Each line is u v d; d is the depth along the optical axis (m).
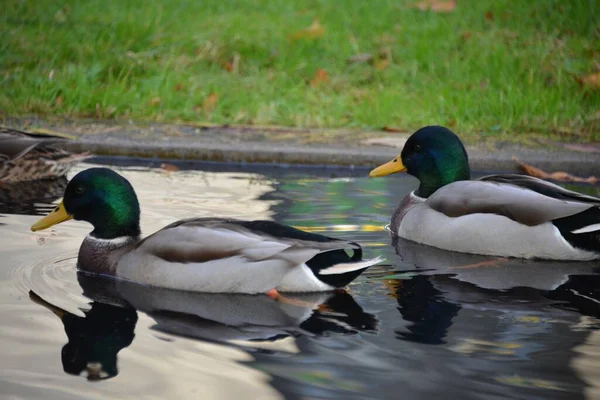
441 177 9.60
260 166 11.92
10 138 11.26
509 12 17.84
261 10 19.19
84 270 7.76
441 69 15.44
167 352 5.90
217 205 9.68
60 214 8.03
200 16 18.03
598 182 11.36
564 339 6.20
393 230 9.21
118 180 7.93
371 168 11.86
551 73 14.84
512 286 7.49
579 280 7.72
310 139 12.49
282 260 7.04
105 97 13.58
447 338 6.21
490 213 8.58
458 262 8.27
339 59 16.19
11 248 8.25
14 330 6.23
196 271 7.21
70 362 5.70
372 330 6.35
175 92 14.20
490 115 13.40
